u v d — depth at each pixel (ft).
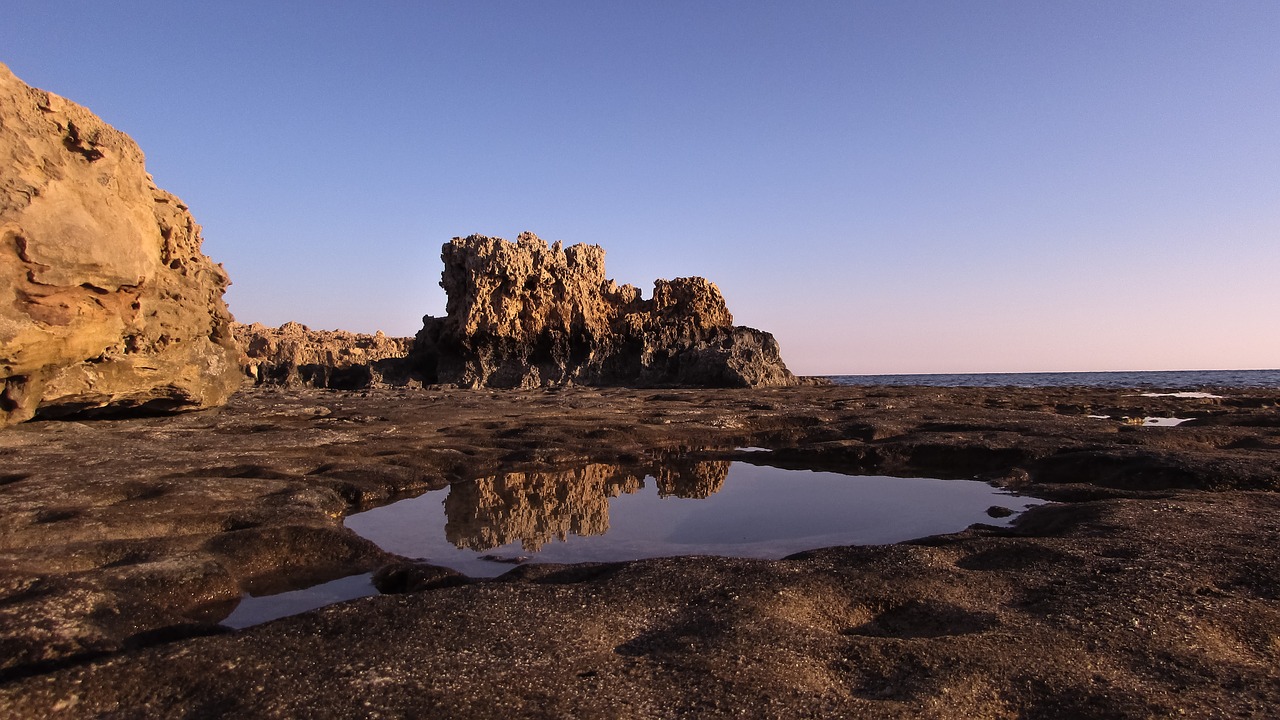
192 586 28.27
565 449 67.72
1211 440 64.90
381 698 17.93
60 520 35.12
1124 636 20.99
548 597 25.45
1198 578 25.75
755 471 62.13
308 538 34.86
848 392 150.30
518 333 192.95
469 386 180.24
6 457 49.73
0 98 50.88
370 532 41.16
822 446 67.87
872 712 17.10
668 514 46.16
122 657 20.10
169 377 72.02
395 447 65.05
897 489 53.31
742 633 21.61
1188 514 35.78
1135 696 17.52
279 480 47.57
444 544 38.60
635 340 200.23
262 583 30.73
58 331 54.49
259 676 19.27
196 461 51.70
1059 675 18.76
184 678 19.17
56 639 21.99
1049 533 35.19
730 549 37.32
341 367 197.57
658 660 20.17
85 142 58.65
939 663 19.52
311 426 77.71
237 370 90.12
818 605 25.04
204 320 78.89
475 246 188.75
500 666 19.80
